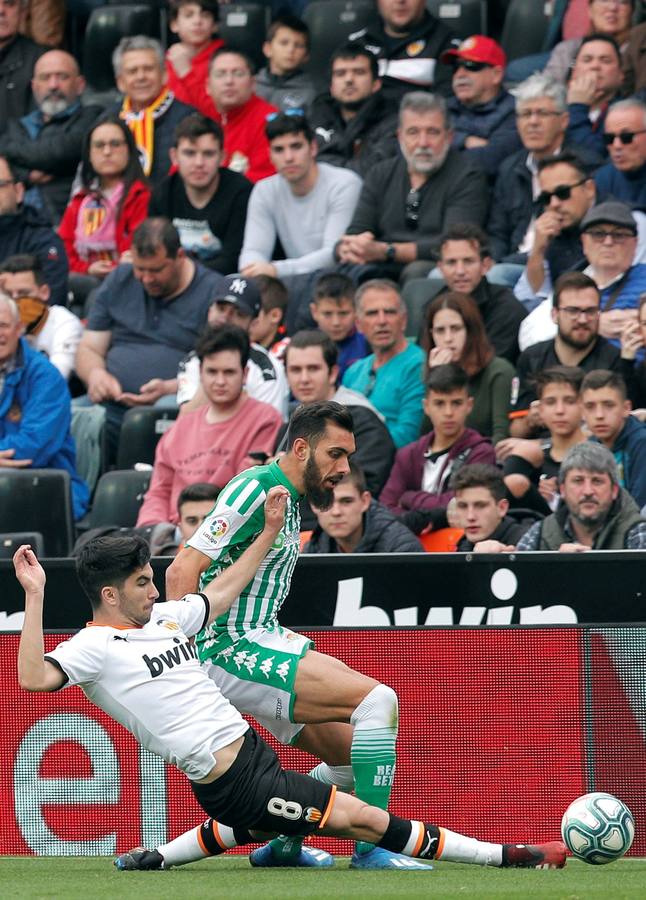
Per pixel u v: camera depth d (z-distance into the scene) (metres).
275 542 18.83
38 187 45.03
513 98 40.75
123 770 22.14
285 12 49.12
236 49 48.12
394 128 41.03
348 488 25.19
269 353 33.28
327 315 33.75
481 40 40.69
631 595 21.69
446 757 21.75
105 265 40.34
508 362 31.39
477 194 37.50
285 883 17.17
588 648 21.48
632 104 35.91
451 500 26.89
